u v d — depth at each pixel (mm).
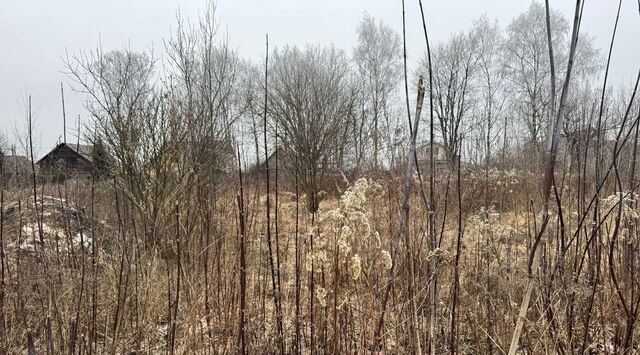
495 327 2543
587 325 2080
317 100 13164
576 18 1393
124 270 3162
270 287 3254
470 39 21016
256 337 2648
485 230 3279
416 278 2357
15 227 3885
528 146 7574
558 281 2363
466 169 5480
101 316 2896
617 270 2623
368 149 3951
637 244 2229
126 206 4191
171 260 4055
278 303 2523
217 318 2766
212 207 4594
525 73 19328
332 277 2402
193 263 3539
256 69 16781
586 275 2463
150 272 3172
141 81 7457
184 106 6352
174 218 4891
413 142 1700
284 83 13555
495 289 2881
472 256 3189
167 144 5461
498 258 2828
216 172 6078
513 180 5938
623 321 2287
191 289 2887
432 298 2092
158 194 5039
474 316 2764
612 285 2494
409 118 1731
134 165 5363
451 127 16984
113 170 5137
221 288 2936
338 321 2562
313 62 14820
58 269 2805
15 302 2754
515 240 3344
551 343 2174
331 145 13055
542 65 18859
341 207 2033
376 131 3291
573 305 2160
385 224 2801
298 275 2389
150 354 2736
